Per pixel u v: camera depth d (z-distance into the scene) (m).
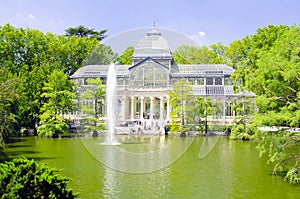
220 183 25.94
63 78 68.94
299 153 37.88
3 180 14.27
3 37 85.31
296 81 27.80
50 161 35.00
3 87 42.19
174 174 28.66
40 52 87.88
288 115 25.98
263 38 70.94
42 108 67.19
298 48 26.97
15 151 43.56
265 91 29.95
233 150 44.69
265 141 27.33
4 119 41.47
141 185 24.97
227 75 89.56
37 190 14.48
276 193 23.42
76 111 74.00
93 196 22.12
